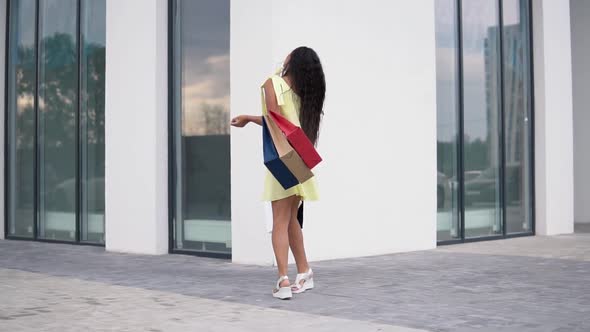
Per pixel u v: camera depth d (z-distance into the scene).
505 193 10.67
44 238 10.46
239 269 7.18
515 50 10.99
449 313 4.84
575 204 13.84
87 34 9.88
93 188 9.80
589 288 5.92
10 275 6.79
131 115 8.83
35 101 10.57
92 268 7.33
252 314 4.80
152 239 8.60
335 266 7.37
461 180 9.96
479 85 10.39
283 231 5.47
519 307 5.06
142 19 8.70
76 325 4.46
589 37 13.57
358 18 8.27
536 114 11.20
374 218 8.43
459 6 10.02
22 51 10.83
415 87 8.95
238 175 7.62
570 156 11.47
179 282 6.30
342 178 8.09
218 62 8.28
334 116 8.01
